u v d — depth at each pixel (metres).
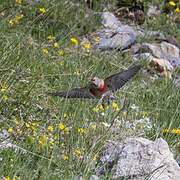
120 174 9.01
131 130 11.09
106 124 10.60
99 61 15.09
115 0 20.61
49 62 13.91
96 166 9.38
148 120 11.67
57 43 15.21
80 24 18.05
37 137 9.48
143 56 17.28
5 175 8.05
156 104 13.50
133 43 18.12
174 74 17.03
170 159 9.52
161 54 18.27
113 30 18.38
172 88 15.12
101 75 14.05
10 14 15.59
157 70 16.86
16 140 9.27
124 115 11.59
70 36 16.23
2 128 9.77
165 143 9.88
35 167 8.56
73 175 8.36
